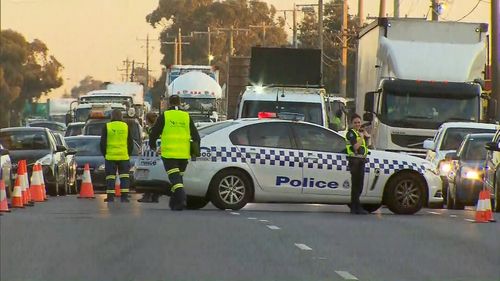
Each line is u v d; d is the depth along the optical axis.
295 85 73.56
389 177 46.53
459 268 27.44
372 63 73.00
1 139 62.84
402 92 68.19
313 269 26.86
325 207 51.91
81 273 25.72
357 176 45.62
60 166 63.22
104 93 124.38
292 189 46.28
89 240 32.69
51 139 63.44
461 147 55.59
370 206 48.97
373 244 32.78
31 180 54.81
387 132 68.06
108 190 53.19
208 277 25.28
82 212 44.22
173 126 44.91
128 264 27.34
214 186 45.62
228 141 46.12
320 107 67.94
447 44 70.00
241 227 37.38
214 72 123.12
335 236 34.97
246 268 26.88
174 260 28.20
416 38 70.56
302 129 46.78
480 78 69.50
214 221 39.62
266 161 46.09
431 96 68.19
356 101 81.38
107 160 52.94
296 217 42.66
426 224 40.38
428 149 63.09
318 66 76.44
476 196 52.81
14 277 25.05
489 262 28.67
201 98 110.38
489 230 38.00
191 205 48.34
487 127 61.72
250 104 68.00
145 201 52.94
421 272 26.62
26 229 35.91
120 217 41.09
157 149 47.28
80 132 95.50
